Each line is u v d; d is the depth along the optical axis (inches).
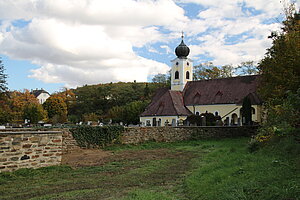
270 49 961.5
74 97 3838.6
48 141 489.4
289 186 242.2
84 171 466.0
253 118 1817.2
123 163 549.3
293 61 757.9
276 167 329.1
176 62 2442.2
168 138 1024.9
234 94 2032.5
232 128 1165.7
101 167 502.6
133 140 926.4
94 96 3897.6
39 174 438.3
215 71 2901.1
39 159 475.8
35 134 470.9
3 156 429.7
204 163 521.7
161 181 386.0
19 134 449.7
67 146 755.4
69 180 399.2
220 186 297.1
